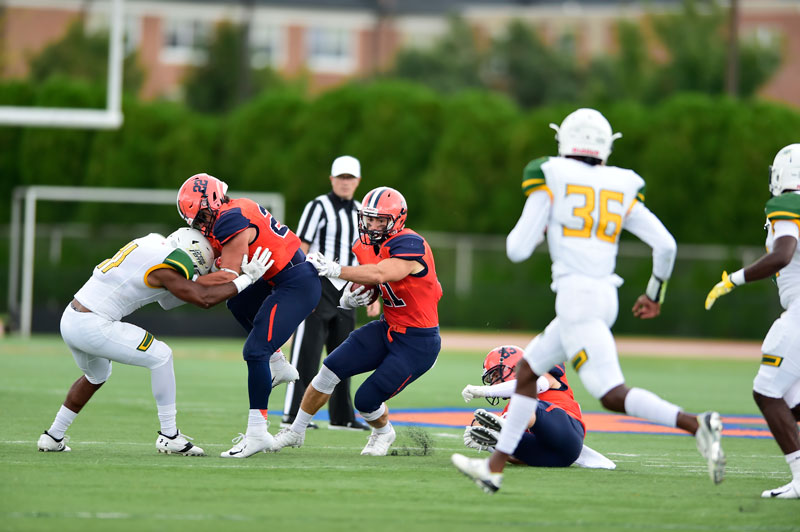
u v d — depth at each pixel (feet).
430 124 286.46
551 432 69.00
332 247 97.71
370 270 71.10
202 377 145.28
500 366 72.54
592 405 123.85
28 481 58.95
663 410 52.54
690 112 274.16
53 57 412.77
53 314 229.66
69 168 290.15
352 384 138.41
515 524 50.72
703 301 272.51
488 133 281.54
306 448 79.56
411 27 549.13
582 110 57.36
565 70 490.49
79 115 201.57
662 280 57.93
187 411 104.06
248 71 456.04
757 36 461.37
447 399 124.67
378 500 56.13
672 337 276.41
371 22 546.26
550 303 280.31
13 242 230.89
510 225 279.49
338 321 96.32
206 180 70.28
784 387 61.46
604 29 548.72
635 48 446.19
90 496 54.95
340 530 48.39
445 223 282.15
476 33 529.86
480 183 281.74
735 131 271.08
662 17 449.06
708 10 452.76
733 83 343.26
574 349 54.34
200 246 70.44
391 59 515.91
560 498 57.98
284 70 535.19
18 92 293.02
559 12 552.82
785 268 62.28
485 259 282.15
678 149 271.90
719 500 58.44
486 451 78.79
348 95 287.07
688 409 120.78
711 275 272.31
